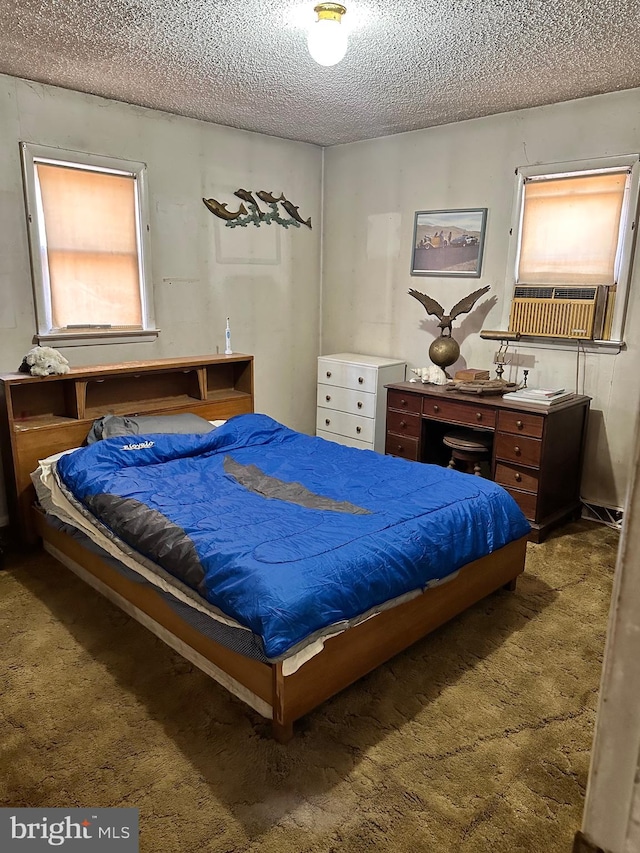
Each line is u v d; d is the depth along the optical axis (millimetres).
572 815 1623
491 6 2256
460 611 2463
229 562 1929
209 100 3506
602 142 3342
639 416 349
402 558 2090
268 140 4328
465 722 1964
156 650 2312
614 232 3357
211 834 1549
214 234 4152
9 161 3182
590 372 3553
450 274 4133
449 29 2471
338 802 1653
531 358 3787
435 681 2166
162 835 1543
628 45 2623
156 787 1689
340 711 2006
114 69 3008
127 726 1921
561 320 3539
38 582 2828
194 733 1895
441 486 2658
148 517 2295
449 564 2275
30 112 3211
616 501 3566
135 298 3818
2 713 1971
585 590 2822
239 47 2703
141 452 2980
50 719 1947
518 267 3773
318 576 1868
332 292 4902
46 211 3363
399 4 2254
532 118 3580
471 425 3553
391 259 4465
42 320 3410
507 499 2639
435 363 4004
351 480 2762
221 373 4188
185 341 4129
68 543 2865
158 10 2338
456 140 3949
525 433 3287
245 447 3336
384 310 4578
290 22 2443
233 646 1865
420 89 3264
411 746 1857
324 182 4777
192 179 3963
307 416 5082
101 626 2471
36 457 3146
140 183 3707
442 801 1661
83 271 3559
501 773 1760
